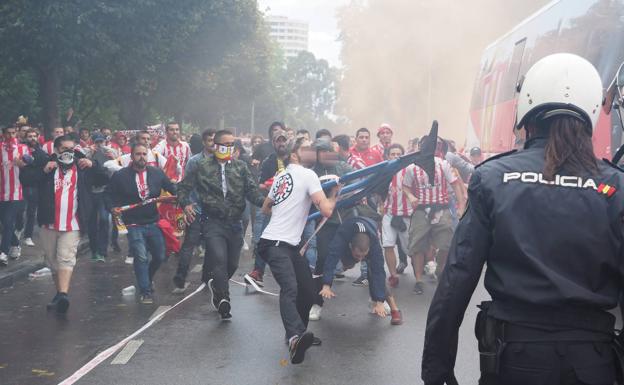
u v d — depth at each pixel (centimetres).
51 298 988
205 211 864
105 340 756
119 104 3628
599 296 264
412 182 1027
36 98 2573
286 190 700
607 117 944
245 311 895
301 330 657
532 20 1541
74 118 3056
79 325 827
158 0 2253
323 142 792
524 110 294
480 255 280
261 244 700
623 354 266
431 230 1017
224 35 3447
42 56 2031
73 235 895
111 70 2684
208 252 857
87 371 639
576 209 269
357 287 1073
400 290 1048
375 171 794
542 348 262
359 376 625
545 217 270
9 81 2367
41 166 895
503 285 271
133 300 972
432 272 1163
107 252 1361
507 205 273
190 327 809
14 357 691
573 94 284
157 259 988
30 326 823
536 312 266
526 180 275
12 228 1206
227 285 837
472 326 806
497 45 1905
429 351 291
